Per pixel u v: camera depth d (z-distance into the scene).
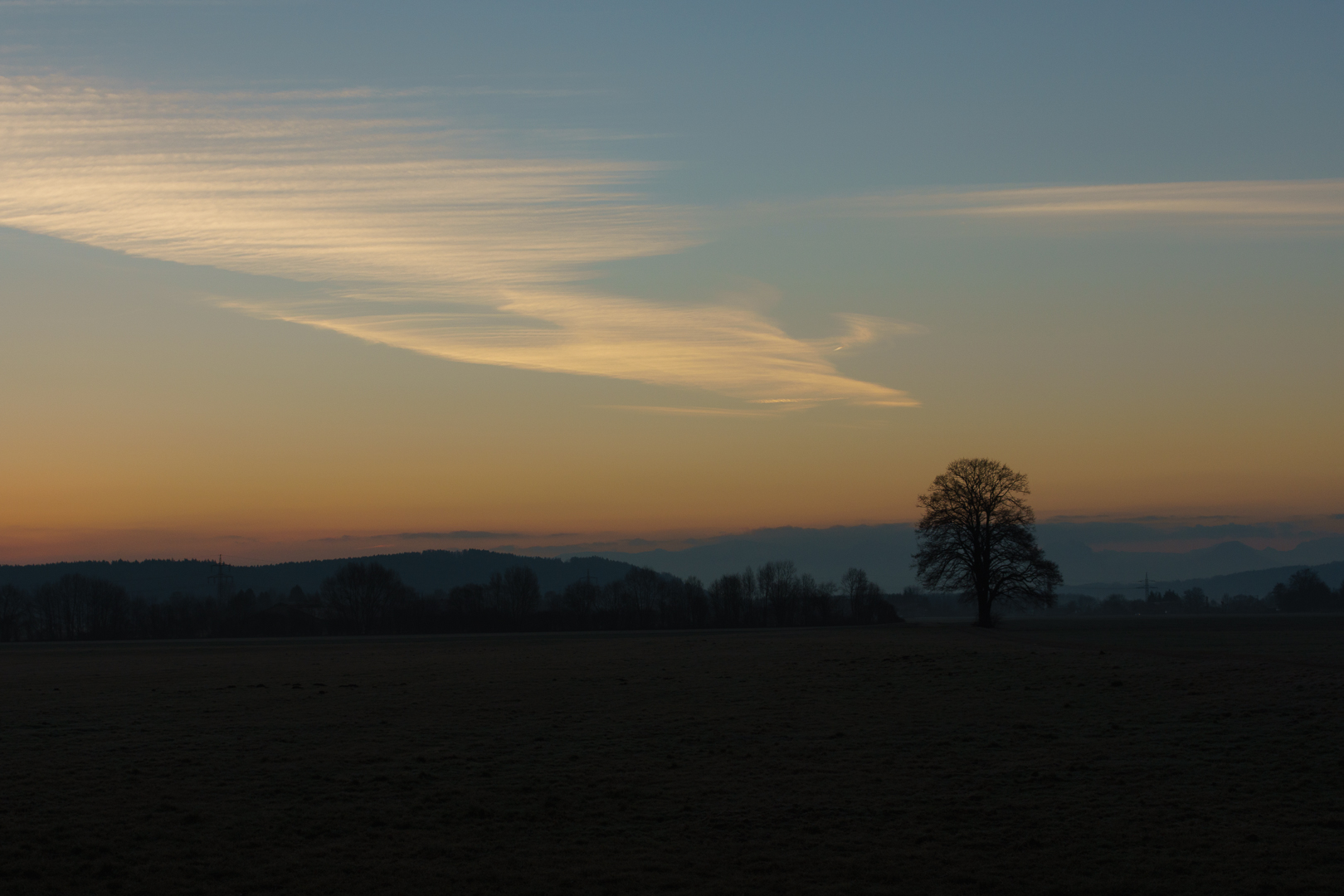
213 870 18.73
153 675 56.84
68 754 29.16
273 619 166.75
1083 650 57.50
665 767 27.02
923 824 21.70
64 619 184.38
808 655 57.59
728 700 39.00
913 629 103.31
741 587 192.00
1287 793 23.31
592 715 35.81
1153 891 17.67
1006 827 21.36
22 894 17.41
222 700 41.91
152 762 27.88
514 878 18.50
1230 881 18.02
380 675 52.88
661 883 18.27
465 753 29.00
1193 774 25.20
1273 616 176.62
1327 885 17.67
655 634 121.44
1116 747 28.47
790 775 26.03
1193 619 155.50
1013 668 46.22
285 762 27.84
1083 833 20.86
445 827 21.58
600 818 22.25
